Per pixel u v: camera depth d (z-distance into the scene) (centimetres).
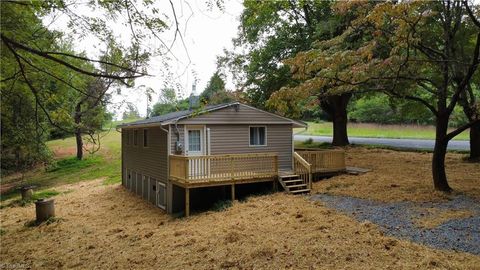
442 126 1052
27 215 1407
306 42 1862
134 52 480
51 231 1118
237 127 1477
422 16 817
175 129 1348
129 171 1936
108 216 1327
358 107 4559
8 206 1658
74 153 3188
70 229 1125
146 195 1648
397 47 880
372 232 734
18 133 879
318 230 778
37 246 948
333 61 976
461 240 657
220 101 1761
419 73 1089
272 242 720
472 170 1383
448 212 844
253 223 901
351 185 1277
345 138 2417
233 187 1284
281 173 1410
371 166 1630
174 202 1341
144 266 682
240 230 844
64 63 412
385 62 946
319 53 999
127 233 1013
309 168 1305
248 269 600
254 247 702
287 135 1598
